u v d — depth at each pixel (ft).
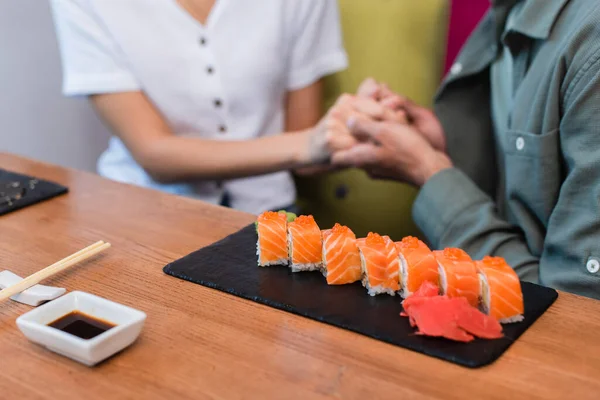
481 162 3.53
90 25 3.58
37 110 5.18
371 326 2.18
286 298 2.31
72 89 3.66
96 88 3.61
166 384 2.00
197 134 3.87
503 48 3.29
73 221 2.84
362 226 4.66
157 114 3.75
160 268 2.51
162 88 3.68
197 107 3.76
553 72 2.68
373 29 4.44
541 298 2.31
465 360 2.05
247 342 2.14
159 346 2.13
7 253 2.62
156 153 3.57
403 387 1.98
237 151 3.51
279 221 2.49
